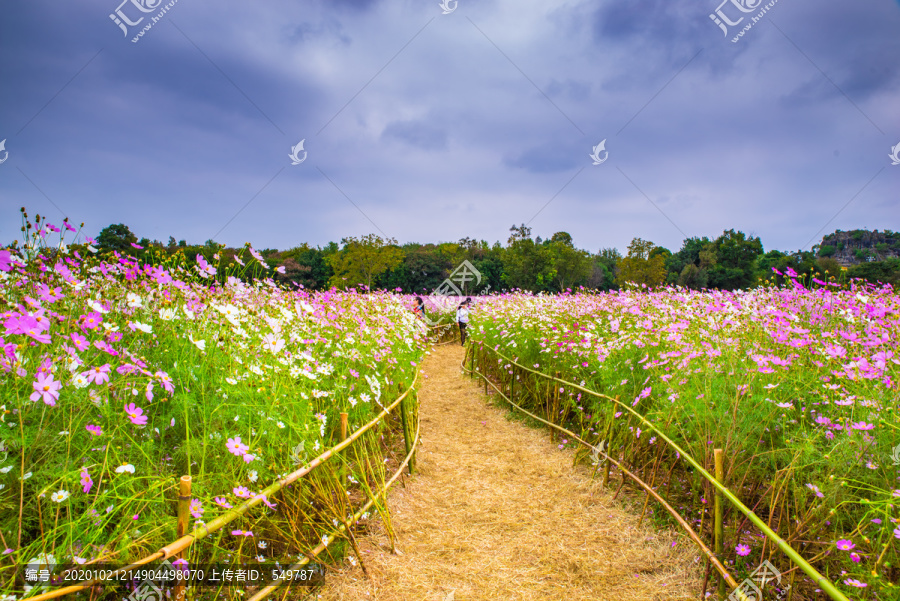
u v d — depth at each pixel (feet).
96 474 5.93
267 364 9.09
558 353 16.87
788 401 8.52
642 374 12.31
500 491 11.58
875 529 6.47
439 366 31.42
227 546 7.04
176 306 9.68
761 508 8.55
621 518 10.00
